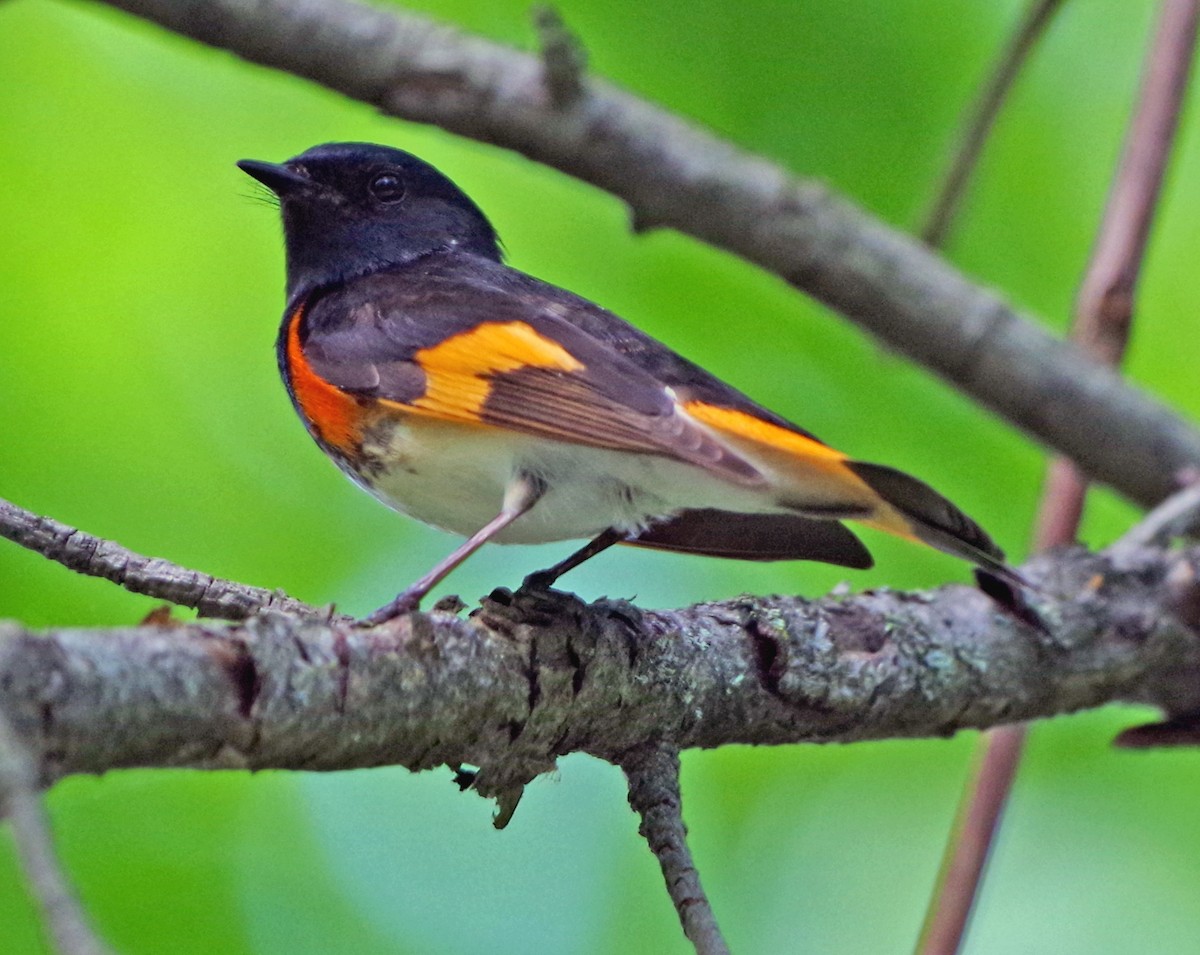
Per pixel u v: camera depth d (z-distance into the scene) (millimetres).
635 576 11234
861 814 10898
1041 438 9398
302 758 5047
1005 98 9242
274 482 10227
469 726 5570
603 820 10961
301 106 10758
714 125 10891
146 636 4695
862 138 10859
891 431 10867
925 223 9609
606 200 11039
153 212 10414
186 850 9461
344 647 5125
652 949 10375
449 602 6109
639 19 10828
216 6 8336
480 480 7078
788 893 10578
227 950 9156
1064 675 7457
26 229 10250
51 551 6199
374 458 7234
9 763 3484
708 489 6793
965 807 7750
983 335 9195
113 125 10523
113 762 4559
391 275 7988
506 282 7980
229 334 10320
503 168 11031
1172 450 9258
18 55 10539
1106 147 11367
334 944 9500
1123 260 9328
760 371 10938
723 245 9125
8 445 9953
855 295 9180
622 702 6082
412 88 8578
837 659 6832
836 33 10844
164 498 10047
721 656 6551
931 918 7652
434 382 6934
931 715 7121
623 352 7148
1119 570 7805
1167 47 9234
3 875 8789
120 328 10234
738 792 10891
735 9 10852
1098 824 11070
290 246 8633
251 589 6371
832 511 6562
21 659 4348
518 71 8625
